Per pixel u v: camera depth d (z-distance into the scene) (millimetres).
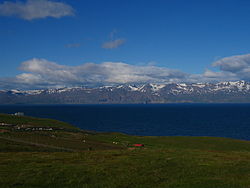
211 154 50812
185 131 157875
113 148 63938
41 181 27703
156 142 80250
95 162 37938
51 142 63219
